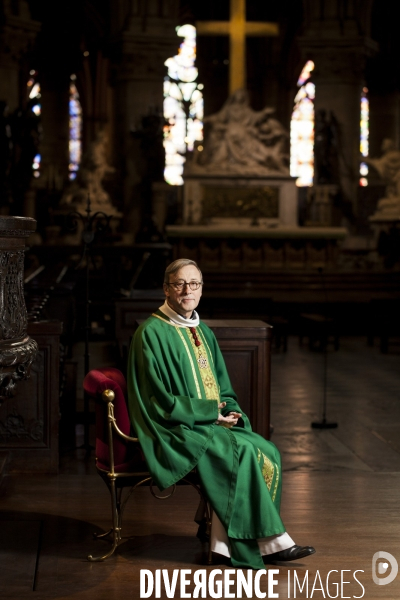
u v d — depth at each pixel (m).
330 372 11.90
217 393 4.45
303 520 5.02
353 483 5.95
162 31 26.41
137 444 4.30
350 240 26.02
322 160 26.05
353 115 26.47
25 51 24.58
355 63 26.41
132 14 26.39
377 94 31.08
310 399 9.67
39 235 23.23
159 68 26.59
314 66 26.78
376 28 30.66
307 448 7.19
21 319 3.88
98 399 4.27
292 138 37.88
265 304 14.50
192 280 4.42
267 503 4.13
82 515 5.05
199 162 22.47
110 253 16.72
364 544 4.59
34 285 9.27
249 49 38.41
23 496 5.44
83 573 4.12
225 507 4.09
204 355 4.44
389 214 23.66
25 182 23.95
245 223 22.06
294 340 16.28
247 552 4.16
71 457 6.48
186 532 4.74
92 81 36.69
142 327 4.36
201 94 37.97
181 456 4.10
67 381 7.70
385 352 14.21
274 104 37.81
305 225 22.44
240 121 22.50
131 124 26.53
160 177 26.25
